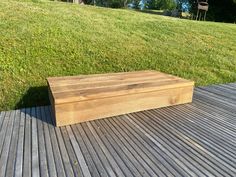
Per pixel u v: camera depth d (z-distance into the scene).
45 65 4.28
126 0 30.52
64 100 2.46
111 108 2.79
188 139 2.37
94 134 2.39
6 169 1.82
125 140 2.30
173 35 7.13
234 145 2.30
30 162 1.91
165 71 5.05
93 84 2.98
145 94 2.98
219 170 1.90
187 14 22.12
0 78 3.77
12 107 3.45
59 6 8.11
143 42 6.09
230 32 8.59
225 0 17.75
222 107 3.29
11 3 6.99
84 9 8.49
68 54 4.71
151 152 2.12
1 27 5.01
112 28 6.66
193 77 5.04
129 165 1.92
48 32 5.25
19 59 4.21
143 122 2.71
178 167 1.92
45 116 2.77
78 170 1.83
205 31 8.16
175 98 3.27
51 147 2.13
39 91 3.77
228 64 5.88
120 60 5.00
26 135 2.32
